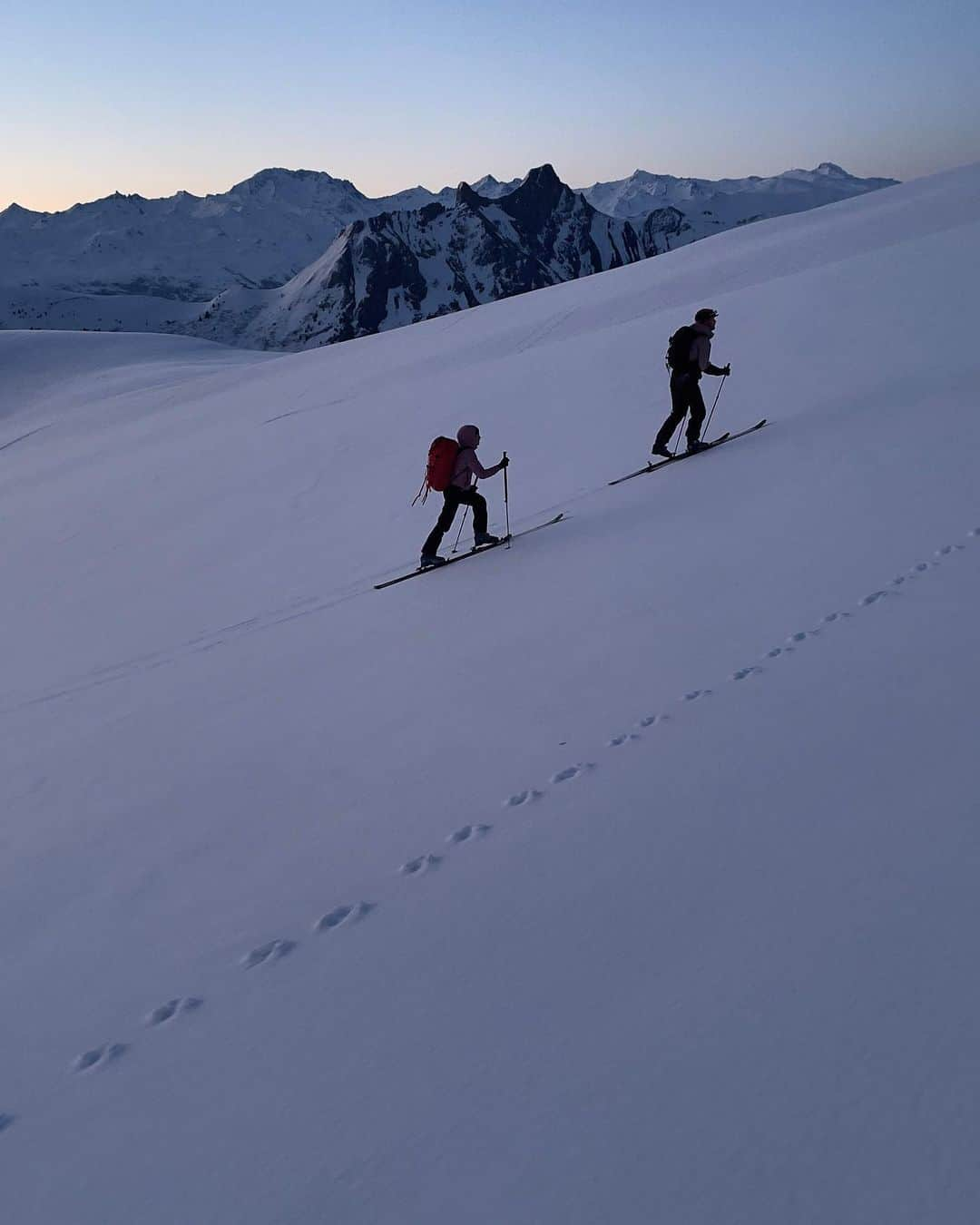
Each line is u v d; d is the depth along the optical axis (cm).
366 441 2120
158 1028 339
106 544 1889
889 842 329
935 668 460
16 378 10419
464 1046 283
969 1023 240
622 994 286
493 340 3872
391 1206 230
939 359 1327
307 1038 309
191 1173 262
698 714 484
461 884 382
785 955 284
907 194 5062
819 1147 215
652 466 1211
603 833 390
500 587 882
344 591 1096
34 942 445
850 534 725
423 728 583
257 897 424
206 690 836
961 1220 191
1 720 974
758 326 1980
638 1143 229
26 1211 264
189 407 4800
